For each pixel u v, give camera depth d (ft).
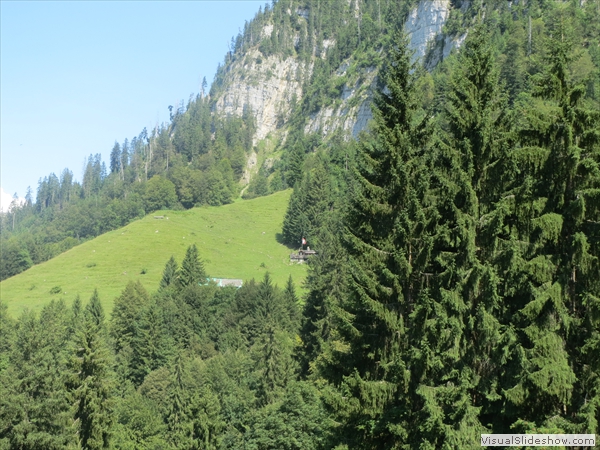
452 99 86.17
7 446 171.01
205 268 526.57
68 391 177.58
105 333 345.10
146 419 217.15
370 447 83.82
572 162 73.46
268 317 344.08
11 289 511.81
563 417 71.46
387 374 84.99
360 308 90.27
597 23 451.12
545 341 71.51
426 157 90.79
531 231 80.59
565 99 77.05
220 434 199.82
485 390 75.61
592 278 73.36
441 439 73.31
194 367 261.44
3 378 184.96
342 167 631.15
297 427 153.07
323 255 271.69
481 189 82.99
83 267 542.98
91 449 175.63
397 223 85.51
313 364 182.91
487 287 74.69
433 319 77.56
